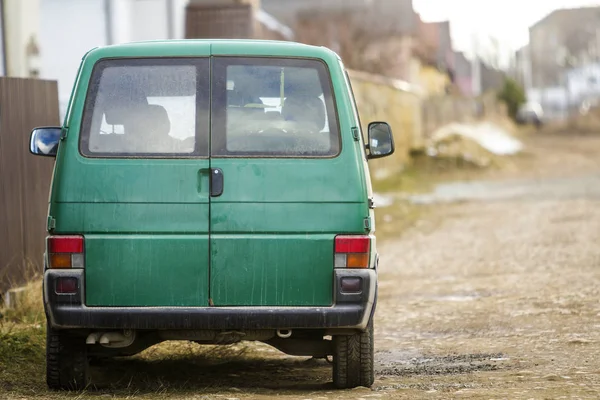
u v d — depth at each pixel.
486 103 104.75
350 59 69.81
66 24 27.64
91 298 11.37
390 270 26.05
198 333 11.80
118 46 11.71
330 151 11.56
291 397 11.69
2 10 25.03
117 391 12.33
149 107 11.58
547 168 67.38
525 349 15.27
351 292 11.40
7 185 17.86
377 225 36.34
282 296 11.42
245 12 38.53
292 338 12.66
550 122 145.88
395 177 54.22
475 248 29.41
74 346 12.12
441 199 46.56
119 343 11.75
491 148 76.06
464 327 17.73
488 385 12.46
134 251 11.34
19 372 13.59
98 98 11.56
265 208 11.41
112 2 28.92
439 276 24.50
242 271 11.39
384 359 15.22
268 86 11.67
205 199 11.38
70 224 11.34
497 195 48.16
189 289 11.38
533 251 27.77
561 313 18.27
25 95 18.48
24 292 17.41
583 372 13.16
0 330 15.29
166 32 33.16
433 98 81.25
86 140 11.47
